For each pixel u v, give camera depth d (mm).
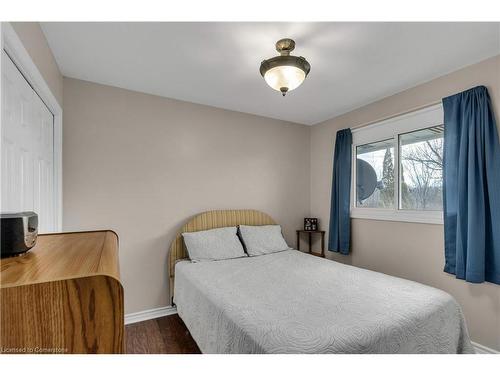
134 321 2629
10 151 1305
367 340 1259
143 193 2721
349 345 1214
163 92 2760
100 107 2527
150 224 2748
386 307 1549
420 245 2527
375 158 3066
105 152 2539
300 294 1777
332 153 3594
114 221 2566
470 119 2113
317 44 1890
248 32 1759
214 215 3084
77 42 1865
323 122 3756
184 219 2949
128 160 2652
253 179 3455
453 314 1670
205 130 3113
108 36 1799
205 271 2326
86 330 571
